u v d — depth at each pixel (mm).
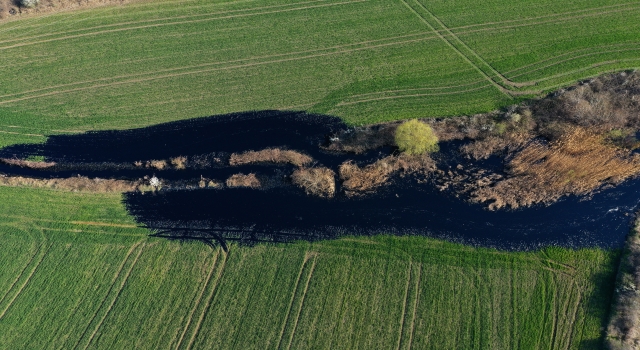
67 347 34250
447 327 33062
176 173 42438
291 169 41625
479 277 34844
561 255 35219
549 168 39125
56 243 39031
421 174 40125
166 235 38969
